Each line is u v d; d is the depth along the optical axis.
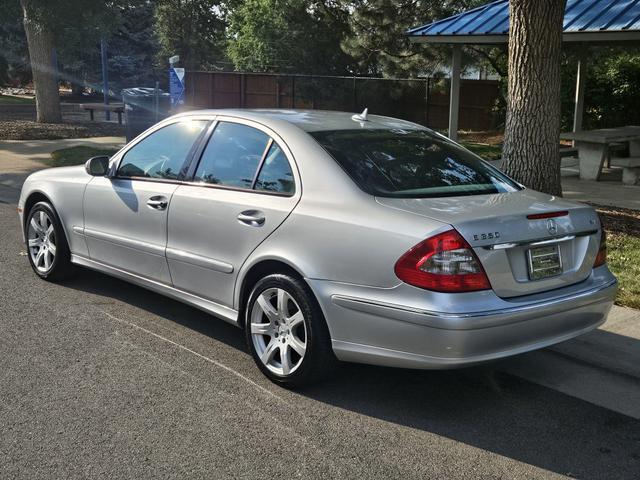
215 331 5.04
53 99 20.81
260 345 4.23
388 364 3.66
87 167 5.34
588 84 18.64
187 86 30.42
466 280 3.45
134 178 5.21
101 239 5.45
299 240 3.95
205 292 4.62
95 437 3.46
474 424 3.75
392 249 3.55
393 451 3.44
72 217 5.73
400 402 3.99
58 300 5.62
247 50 34.72
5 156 14.12
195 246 4.62
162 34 44.94
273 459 3.32
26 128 19.05
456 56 14.05
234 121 4.71
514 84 7.94
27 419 3.62
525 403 4.02
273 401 3.95
